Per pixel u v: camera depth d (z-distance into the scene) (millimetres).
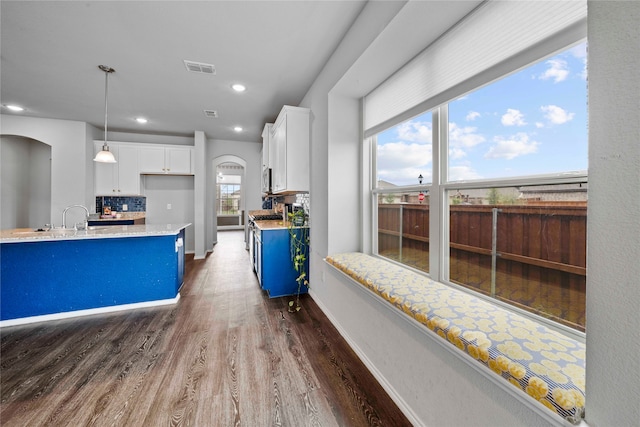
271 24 1949
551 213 1101
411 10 1339
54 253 2496
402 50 1693
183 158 5156
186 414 1377
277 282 3090
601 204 612
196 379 1642
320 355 1909
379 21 1561
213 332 2238
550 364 834
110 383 1604
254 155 5965
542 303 1144
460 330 1042
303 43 2174
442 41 1520
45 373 1694
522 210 1212
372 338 1711
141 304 2762
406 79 1846
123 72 2688
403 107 1881
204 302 2908
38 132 4074
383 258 2268
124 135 5027
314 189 2846
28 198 4523
